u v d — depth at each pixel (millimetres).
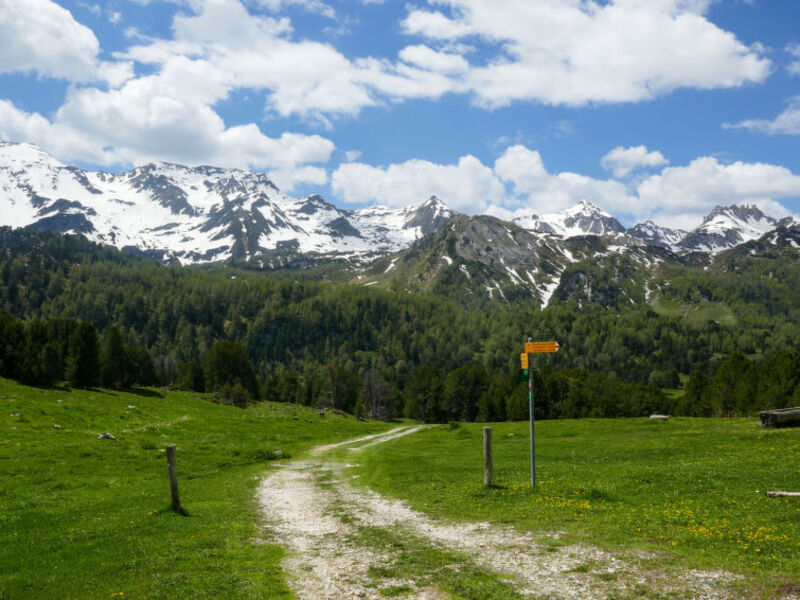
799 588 12461
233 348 161750
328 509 27234
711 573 13781
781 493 22562
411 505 26375
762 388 95500
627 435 59500
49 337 122688
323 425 101375
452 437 73500
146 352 154750
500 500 25219
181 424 78125
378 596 13844
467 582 14312
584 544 17125
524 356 28453
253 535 21719
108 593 15070
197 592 14570
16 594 15492
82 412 82688
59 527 24484
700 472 30172
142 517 25875
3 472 39406
